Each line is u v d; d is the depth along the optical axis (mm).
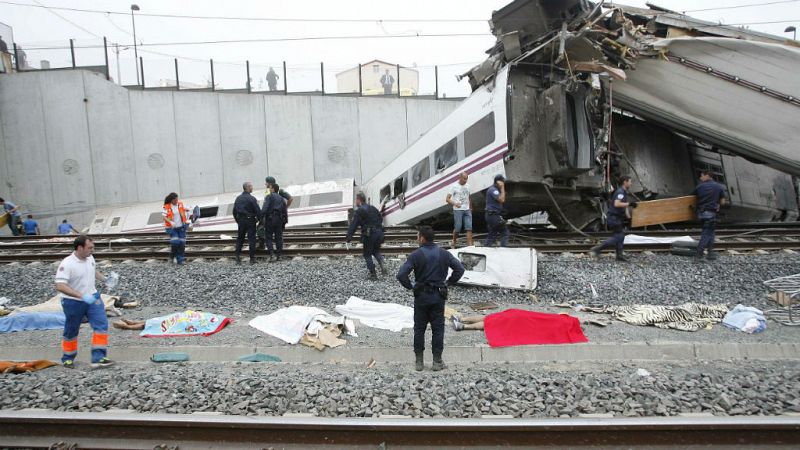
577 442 3551
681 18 12758
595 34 10602
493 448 3566
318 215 21578
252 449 3590
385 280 8664
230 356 5691
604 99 12000
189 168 27281
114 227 22766
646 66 12859
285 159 27656
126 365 5488
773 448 3480
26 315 6797
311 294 7961
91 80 26797
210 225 22141
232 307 7465
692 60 12523
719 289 7766
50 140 26812
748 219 18547
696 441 3523
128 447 3643
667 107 13469
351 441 3629
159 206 23156
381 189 18594
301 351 5668
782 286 7328
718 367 5098
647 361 5344
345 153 27938
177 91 27250
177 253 10242
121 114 26984
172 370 5211
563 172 10805
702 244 9320
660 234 12367
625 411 3992
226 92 27797
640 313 6535
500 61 11188
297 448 3592
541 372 4969
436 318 5152
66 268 5203
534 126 11164
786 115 12289
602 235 12344
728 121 13078
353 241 12828
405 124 28188
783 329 6078
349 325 6188
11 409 4188
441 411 4027
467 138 12047
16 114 26719
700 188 9344
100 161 26953
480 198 11852
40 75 26688
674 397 4180
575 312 6945
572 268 9008
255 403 4215
